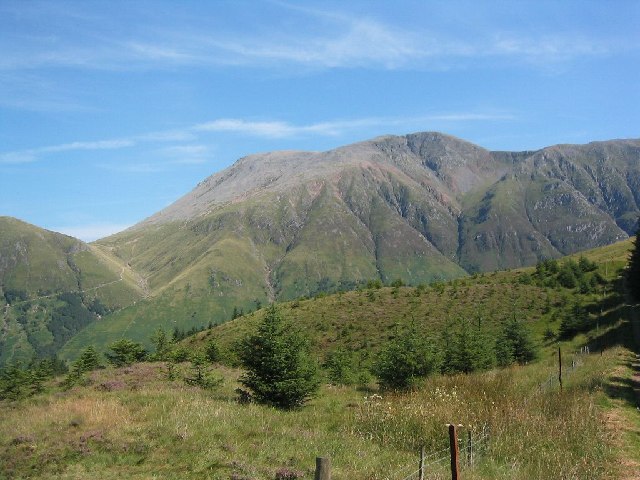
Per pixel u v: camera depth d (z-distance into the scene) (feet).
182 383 92.43
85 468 42.27
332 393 96.73
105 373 114.21
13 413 70.28
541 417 57.16
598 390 79.92
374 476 39.91
